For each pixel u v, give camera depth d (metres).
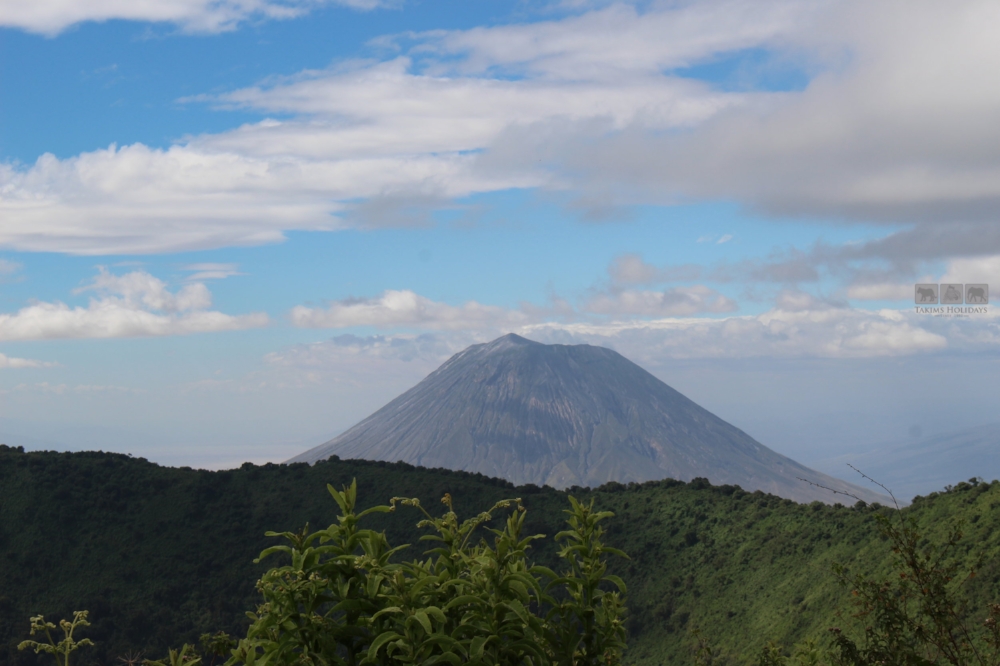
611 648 3.61
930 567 4.79
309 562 3.27
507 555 3.48
